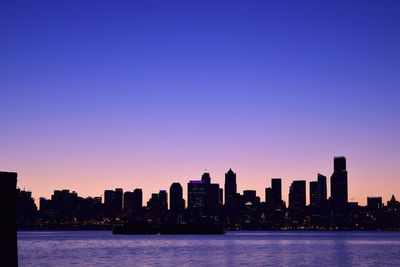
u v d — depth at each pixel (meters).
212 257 125.12
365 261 111.56
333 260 114.56
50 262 105.94
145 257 124.19
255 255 133.50
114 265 98.38
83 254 136.50
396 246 196.38
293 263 105.25
